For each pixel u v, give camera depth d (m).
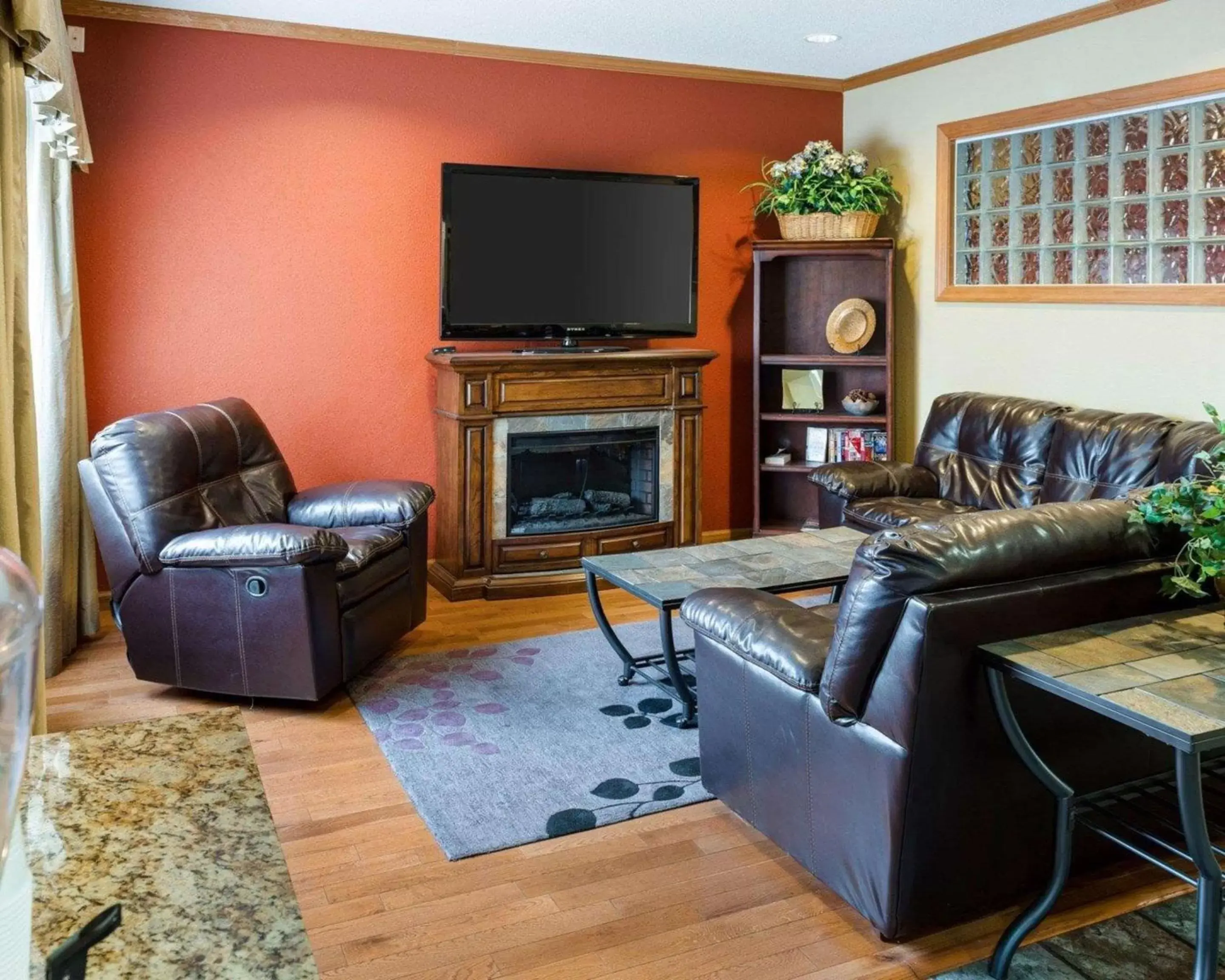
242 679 3.69
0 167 2.79
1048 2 4.62
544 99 5.52
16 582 0.61
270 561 3.54
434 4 4.61
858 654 2.19
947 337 5.69
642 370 5.36
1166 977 2.23
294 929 0.83
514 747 3.44
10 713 0.58
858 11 4.74
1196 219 4.44
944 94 5.55
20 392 2.93
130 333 4.84
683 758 3.36
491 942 2.38
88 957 0.78
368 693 3.91
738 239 6.10
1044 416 4.84
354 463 5.36
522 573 5.24
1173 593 2.32
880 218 6.01
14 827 0.63
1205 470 3.95
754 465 5.96
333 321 5.23
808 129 6.21
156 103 4.76
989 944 2.37
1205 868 1.91
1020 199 5.21
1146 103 4.53
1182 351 4.49
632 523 5.46
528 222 5.28
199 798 1.04
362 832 2.89
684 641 4.48
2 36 2.73
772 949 2.35
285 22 4.91
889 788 2.20
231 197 4.95
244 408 4.47
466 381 4.99
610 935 2.40
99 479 3.72
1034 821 2.38
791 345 6.12
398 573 4.22
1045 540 2.26
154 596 3.71
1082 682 1.98
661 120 5.81
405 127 5.23
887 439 5.75
